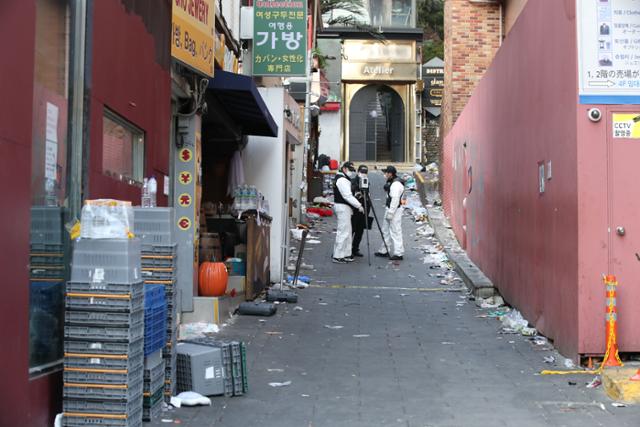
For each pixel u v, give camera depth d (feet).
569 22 26.30
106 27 20.90
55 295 18.56
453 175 63.93
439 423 19.94
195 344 23.21
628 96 25.41
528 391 23.07
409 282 47.32
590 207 25.50
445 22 72.33
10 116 15.67
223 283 33.96
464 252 55.77
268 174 45.27
